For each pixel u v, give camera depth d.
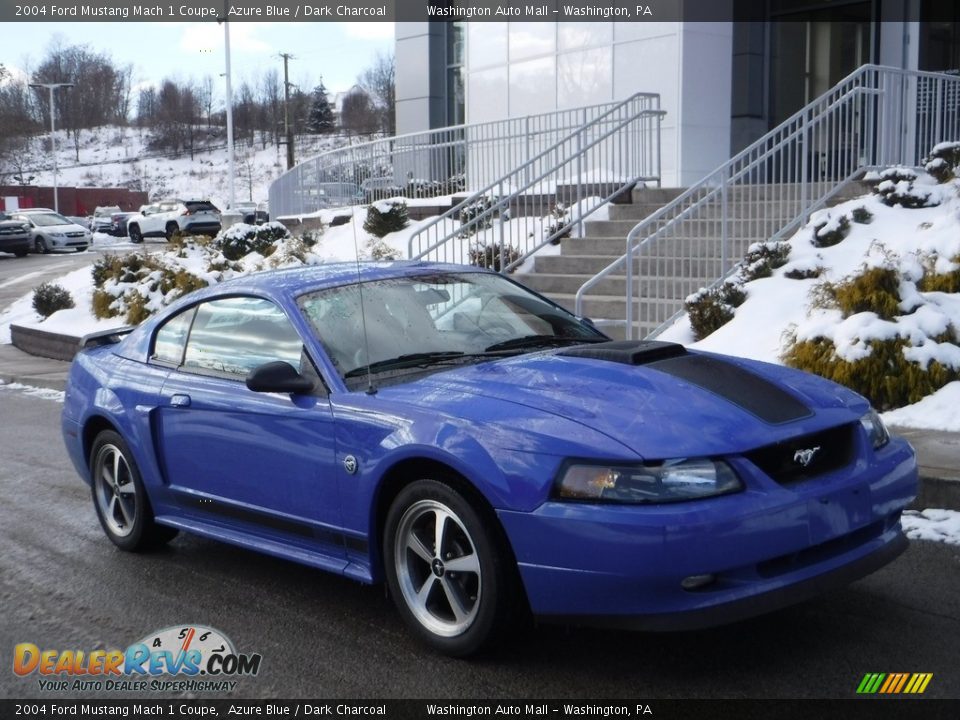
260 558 5.88
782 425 3.97
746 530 3.64
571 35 18.28
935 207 10.25
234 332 5.35
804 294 9.33
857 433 4.20
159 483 5.62
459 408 4.17
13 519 6.93
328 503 4.58
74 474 8.24
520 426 3.95
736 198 12.27
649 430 3.82
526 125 16.75
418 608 4.33
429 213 18.47
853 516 3.94
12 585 5.55
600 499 3.68
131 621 4.95
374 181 20.80
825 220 10.37
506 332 5.18
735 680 3.93
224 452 5.12
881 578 4.96
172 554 6.02
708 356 4.70
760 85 17.56
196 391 5.30
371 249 17.08
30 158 120.38
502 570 3.97
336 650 4.45
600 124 17.38
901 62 15.91
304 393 4.73
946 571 5.02
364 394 4.52
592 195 14.49
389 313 5.08
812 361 8.01
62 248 38.34
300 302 5.09
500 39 19.67
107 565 5.85
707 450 3.75
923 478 5.97
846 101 11.83
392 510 4.33
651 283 11.44
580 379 4.29
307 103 117.56
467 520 4.03
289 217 22.02
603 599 3.70
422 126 23.08
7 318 20.09
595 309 11.61
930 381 7.61
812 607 4.63
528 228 14.86
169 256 19.05
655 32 16.89
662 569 3.58
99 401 5.96
